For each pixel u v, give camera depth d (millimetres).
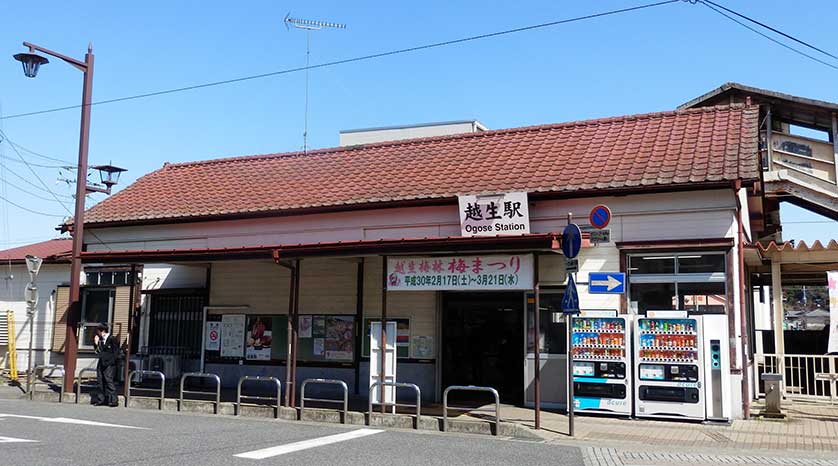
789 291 53406
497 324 15789
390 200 16047
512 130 19078
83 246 20156
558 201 14641
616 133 17047
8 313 21750
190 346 18891
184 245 18828
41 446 9531
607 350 12867
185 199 19766
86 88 16750
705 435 11156
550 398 14148
